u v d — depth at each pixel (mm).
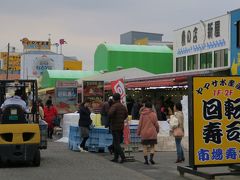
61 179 11453
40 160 14680
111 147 16734
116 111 14523
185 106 18031
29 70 66688
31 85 14984
